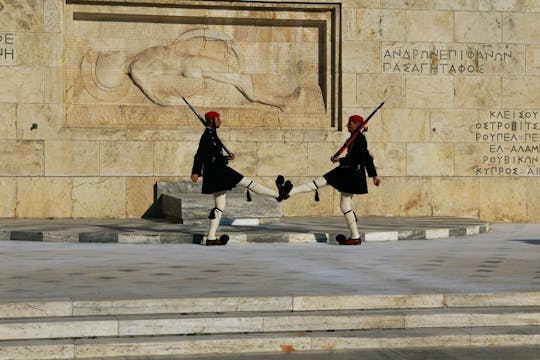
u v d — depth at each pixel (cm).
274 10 5497
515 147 5581
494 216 5600
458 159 5575
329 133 5478
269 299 2366
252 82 5512
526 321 2348
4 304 2250
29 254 3569
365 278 2827
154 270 3041
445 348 2186
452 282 2728
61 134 5225
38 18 5216
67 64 5309
